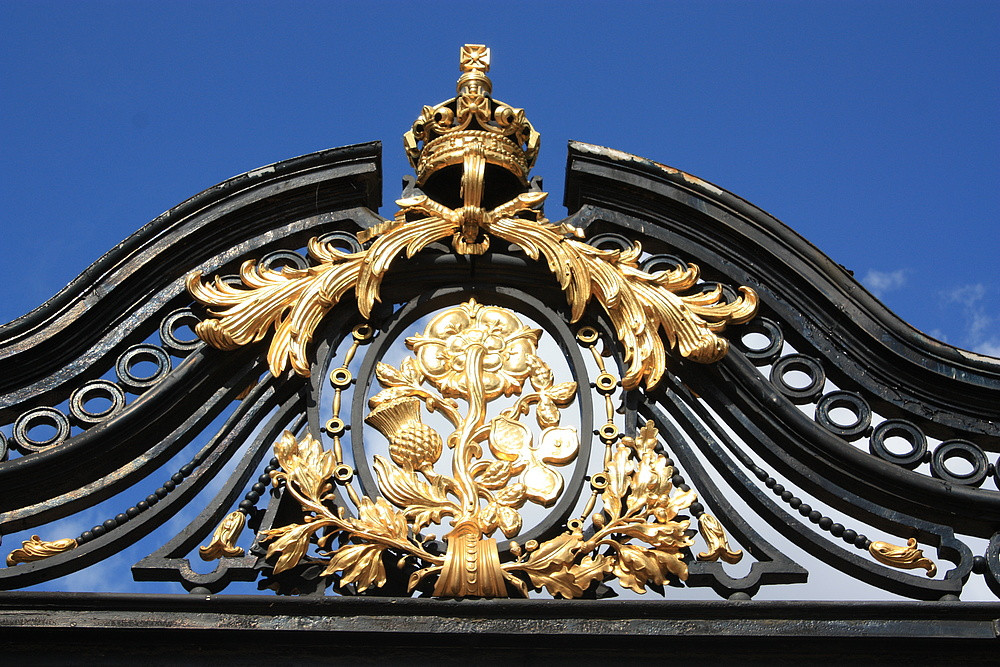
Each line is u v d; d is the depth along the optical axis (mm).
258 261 5426
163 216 5289
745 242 5371
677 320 5203
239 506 4836
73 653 4578
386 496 4828
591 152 5438
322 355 5176
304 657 4590
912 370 5191
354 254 5281
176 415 5145
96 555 4828
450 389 5078
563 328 5250
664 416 5098
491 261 5312
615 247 5410
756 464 5031
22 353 5098
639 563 4691
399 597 4582
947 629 4590
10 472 4883
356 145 5426
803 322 5289
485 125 5461
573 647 4594
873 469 4977
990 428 5141
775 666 4609
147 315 5250
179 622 4535
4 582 4734
